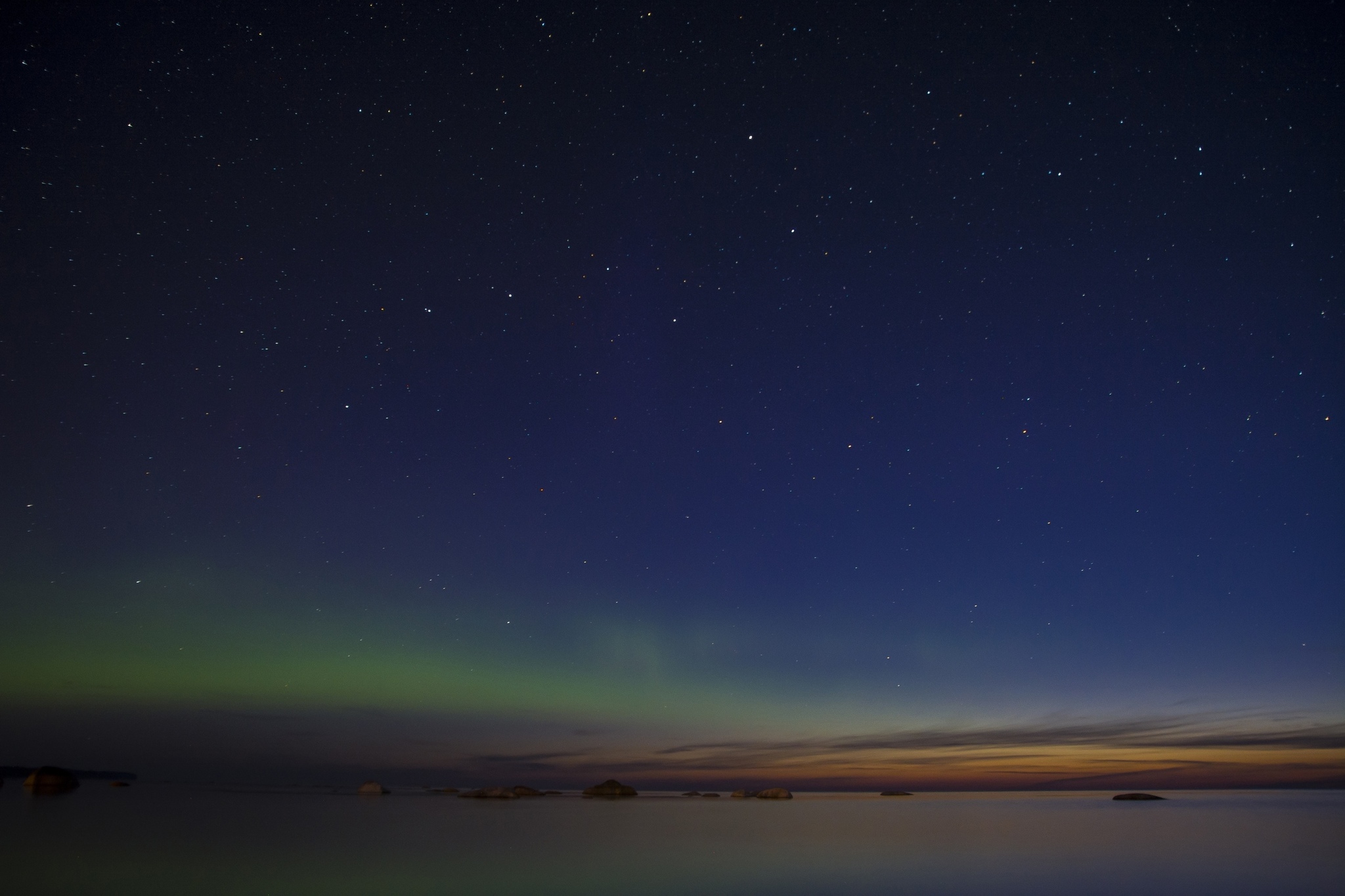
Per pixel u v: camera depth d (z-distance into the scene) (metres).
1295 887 8.60
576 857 10.84
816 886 8.48
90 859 10.05
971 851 11.82
